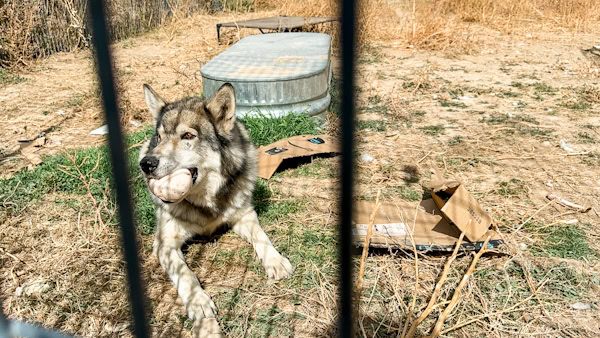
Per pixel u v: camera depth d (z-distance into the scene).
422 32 12.30
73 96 8.53
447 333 2.96
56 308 3.27
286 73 6.22
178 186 3.43
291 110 6.33
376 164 5.50
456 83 9.02
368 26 12.95
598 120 6.93
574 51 11.48
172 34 13.69
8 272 3.64
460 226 3.50
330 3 13.33
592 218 4.29
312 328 3.06
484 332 2.96
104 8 1.64
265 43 8.33
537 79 9.23
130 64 10.78
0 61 10.33
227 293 3.42
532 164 5.47
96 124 7.14
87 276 3.62
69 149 6.14
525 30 13.77
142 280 2.00
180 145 3.61
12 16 10.44
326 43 8.25
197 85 8.81
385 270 3.54
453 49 11.89
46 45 11.66
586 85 8.68
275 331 3.04
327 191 4.91
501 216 4.29
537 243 3.88
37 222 4.34
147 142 4.55
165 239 3.79
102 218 4.38
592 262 3.63
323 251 3.88
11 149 6.18
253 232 3.96
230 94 3.80
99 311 3.25
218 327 3.04
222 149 3.84
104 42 1.68
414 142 6.20
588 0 14.73
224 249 3.99
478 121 6.97
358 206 4.28
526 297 3.26
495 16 14.99
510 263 3.60
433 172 4.41
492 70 10.01
